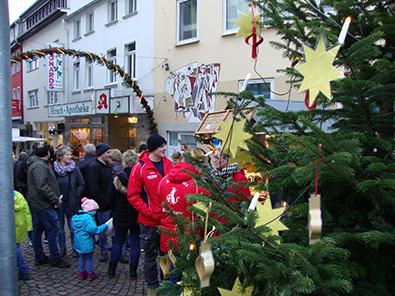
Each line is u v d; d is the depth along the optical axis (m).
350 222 1.55
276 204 1.87
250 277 1.26
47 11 21.09
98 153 4.70
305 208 1.37
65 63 16.34
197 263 1.26
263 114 1.73
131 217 3.84
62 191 4.67
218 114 4.18
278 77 6.74
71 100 15.88
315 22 1.74
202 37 8.53
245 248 1.19
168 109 9.70
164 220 2.83
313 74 1.22
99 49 13.45
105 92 11.68
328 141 1.26
